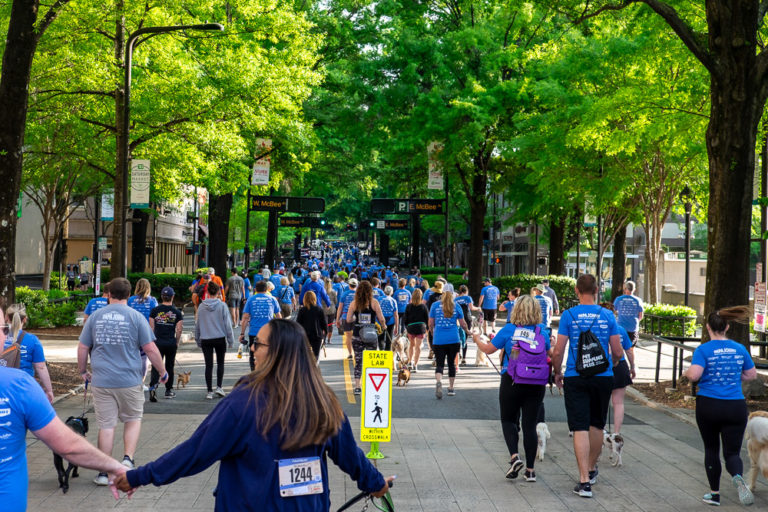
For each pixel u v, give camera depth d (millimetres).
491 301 24938
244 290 26219
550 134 28203
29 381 3406
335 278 34094
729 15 13039
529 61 31219
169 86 20656
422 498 7547
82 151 23469
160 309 13305
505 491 7855
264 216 60969
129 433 7871
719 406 7449
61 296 26672
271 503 3283
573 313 8039
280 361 3422
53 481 7969
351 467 3607
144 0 18984
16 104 12836
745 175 13203
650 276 28750
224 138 21531
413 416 12203
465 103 30469
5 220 12742
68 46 18641
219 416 3305
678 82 20109
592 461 8133
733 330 13266
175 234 65250
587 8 16297
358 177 43000
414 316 17438
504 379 8344
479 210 37781
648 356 22047
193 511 7004
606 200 28719
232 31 21938
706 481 8438
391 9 36531
